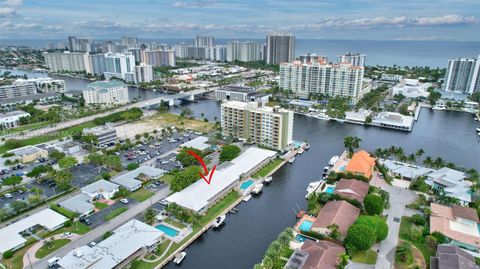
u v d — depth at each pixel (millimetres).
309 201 173625
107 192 179875
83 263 120062
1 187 187875
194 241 148375
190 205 164750
